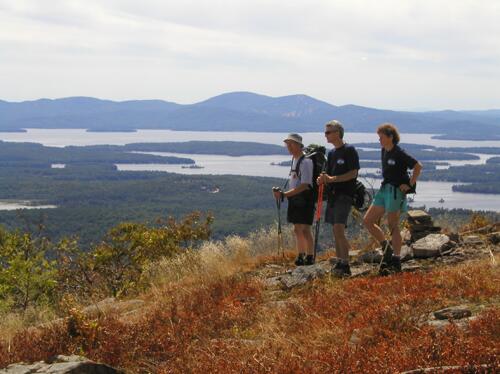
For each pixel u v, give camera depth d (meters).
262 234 12.98
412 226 10.93
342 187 9.05
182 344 6.06
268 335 5.98
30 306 11.03
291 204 9.90
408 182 8.68
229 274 9.94
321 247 11.94
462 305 6.01
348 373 4.36
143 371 5.60
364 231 11.70
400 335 5.07
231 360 5.07
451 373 4.05
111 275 14.35
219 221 128.12
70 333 6.40
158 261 13.87
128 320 7.61
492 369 3.99
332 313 6.26
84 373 4.91
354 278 8.44
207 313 7.19
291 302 6.96
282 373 4.55
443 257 9.56
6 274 12.26
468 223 12.62
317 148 9.88
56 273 13.41
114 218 145.25
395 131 8.74
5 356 5.95
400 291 6.72
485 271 7.34
